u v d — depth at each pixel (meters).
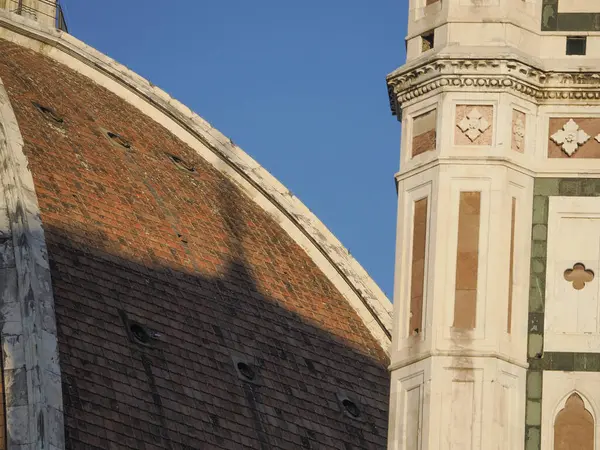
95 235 106.50
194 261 112.62
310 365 112.25
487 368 47.91
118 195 112.12
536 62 49.84
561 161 49.72
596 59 50.19
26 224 93.06
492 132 49.66
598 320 48.62
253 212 123.25
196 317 107.44
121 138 119.25
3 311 88.06
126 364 98.44
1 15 124.19
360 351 117.06
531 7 50.69
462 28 50.41
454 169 49.47
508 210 49.22
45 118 114.12
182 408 99.31
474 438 47.50
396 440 48.19
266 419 104.69
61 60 125.69
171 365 101.50
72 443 90.19
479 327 48.38
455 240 49.03
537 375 48.38
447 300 48.62
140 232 110.50
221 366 105.25
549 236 49.28
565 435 47.97
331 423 108.62
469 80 49.81
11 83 116.25
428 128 50.22
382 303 122.00
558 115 49.97
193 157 124.69
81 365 95.50
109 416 93.94
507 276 48.78
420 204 49.75
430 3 51.28
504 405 47.84
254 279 116.00
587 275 48.97
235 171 125.19
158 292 106.56
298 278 119.94
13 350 86.50
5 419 84.25
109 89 125.69
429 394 47.91
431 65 50.06
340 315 119.38
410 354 48.62
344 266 122.62
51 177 108.38
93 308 100.38
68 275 101.31
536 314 48.78
